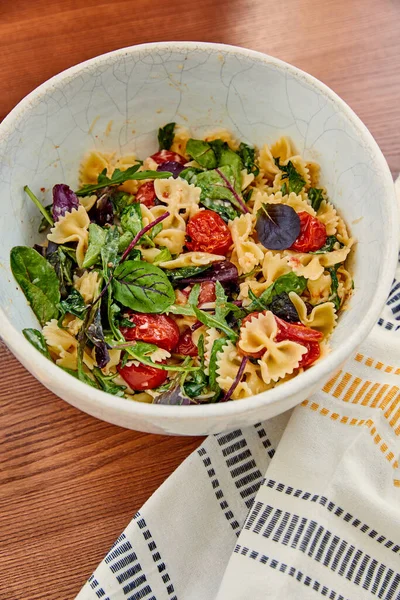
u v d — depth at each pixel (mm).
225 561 587
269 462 610
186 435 576
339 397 624
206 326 596
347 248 615
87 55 726
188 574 579
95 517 583
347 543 587
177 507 585
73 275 616
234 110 661
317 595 573
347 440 611
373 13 755
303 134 644
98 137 656
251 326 584
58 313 594
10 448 598
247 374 589
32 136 610
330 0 760
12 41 730
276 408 524
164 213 638
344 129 610
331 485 595
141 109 657
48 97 605
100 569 562
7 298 565
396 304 660
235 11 752
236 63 630
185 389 575
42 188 635
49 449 598
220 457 603
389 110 715
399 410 620
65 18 741
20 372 621
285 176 650
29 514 582
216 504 595
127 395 587
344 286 614
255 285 613
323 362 522
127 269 592
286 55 735
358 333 531
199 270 611
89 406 518
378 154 589
